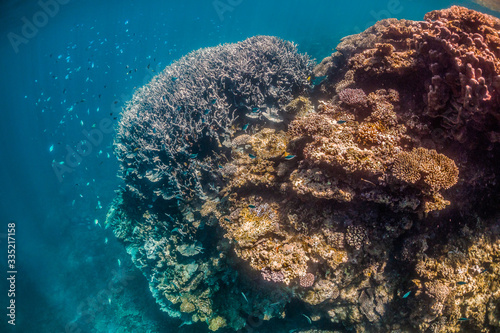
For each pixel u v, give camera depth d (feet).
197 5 254.27
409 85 17.75
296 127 18.06
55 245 63.57
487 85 13.01
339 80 26.66
